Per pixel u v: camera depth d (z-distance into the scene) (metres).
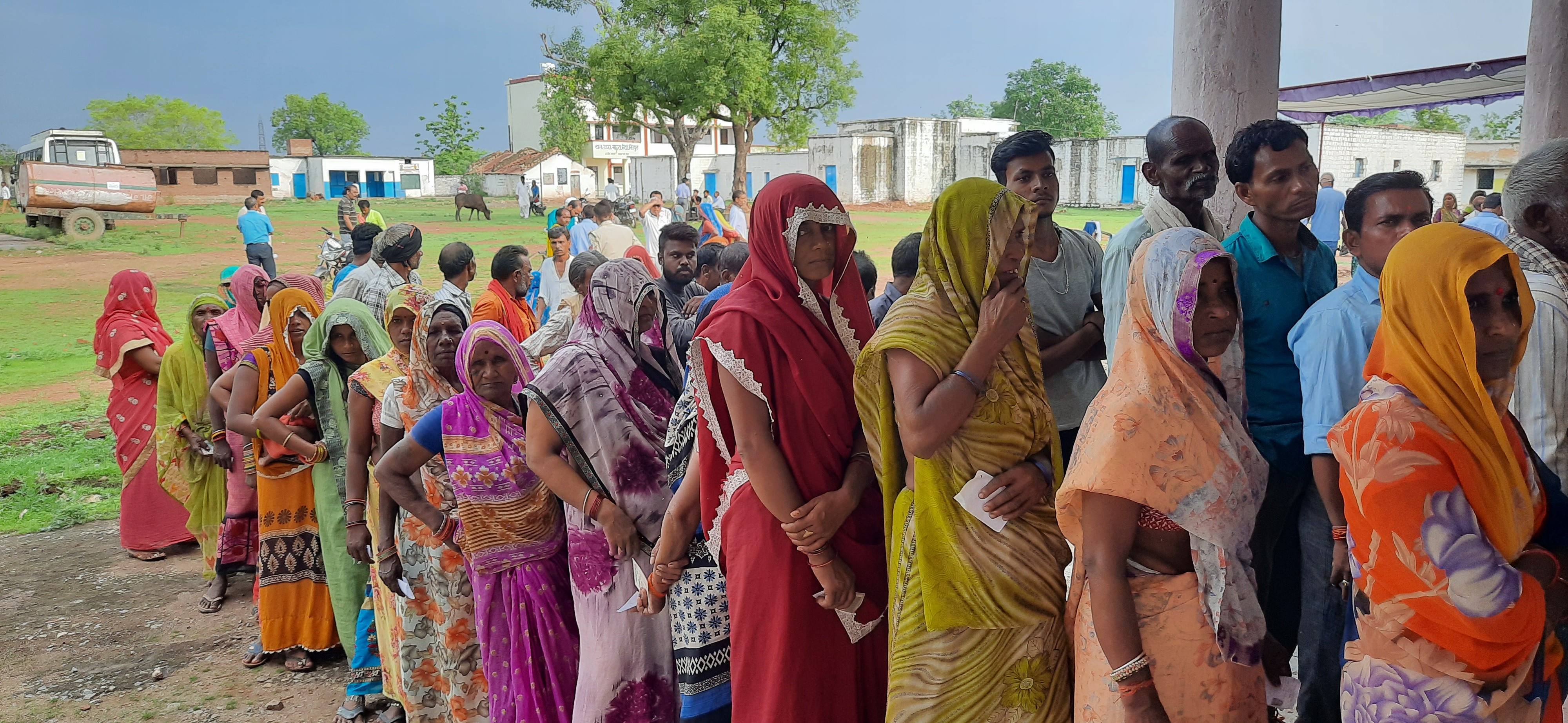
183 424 5.70
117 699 4.54
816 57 40.53
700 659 3.13
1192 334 2.10
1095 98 90.94
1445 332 1.90
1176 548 2.19
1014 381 2.40
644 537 3.26
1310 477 3.12
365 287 6.91
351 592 4.28
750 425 2.63
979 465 2.35
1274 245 3.23
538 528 3.39
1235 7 4.29
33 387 11.75
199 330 5.66
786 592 2.70
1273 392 3.16
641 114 44.00
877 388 2.48
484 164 70.75
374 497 4.17
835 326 2.79
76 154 42.03
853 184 50.16
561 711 3.42
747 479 2.75
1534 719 2.08
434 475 3.62
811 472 2.67
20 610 5.63
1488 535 1.96
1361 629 2.13
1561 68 6.41
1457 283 1.88
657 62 37.72
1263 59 4.34
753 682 2.77
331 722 4.31
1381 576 1.99
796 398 2.65
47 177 30.02
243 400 4.56
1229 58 4.32
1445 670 1.96
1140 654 2.13
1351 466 2.03
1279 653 2.53
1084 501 2.18
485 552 3.36
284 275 5.98
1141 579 2.19
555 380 3.16
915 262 4.29
